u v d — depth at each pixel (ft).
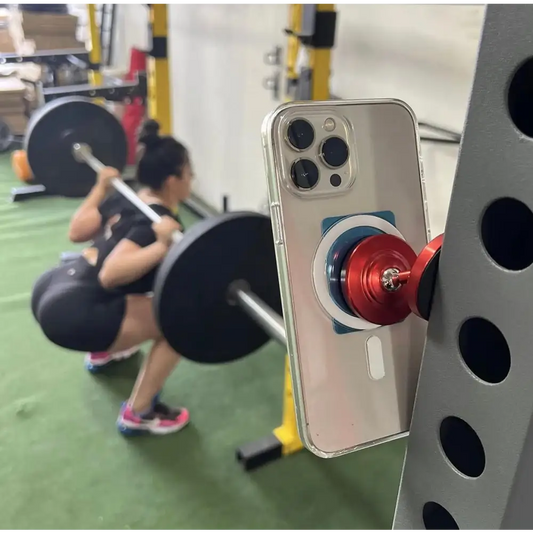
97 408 4.55
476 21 4.17
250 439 4.60
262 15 6.84
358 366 1.84
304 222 1.69
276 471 4.36
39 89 4.87
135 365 5.07
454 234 1.50
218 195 8.66
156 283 3.26
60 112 4.61
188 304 3.31
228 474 4.28
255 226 3.26
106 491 3.95
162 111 7.20
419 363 1.96
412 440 1.87
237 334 3.60
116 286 4.11
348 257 1.74
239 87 7.61
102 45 7.37
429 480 1.83
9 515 3.61
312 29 4.17
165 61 7.06
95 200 4.51
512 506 1.57
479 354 1.61
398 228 1.87
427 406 1.76
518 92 1.32
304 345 1.73
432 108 4.73
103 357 4.86
